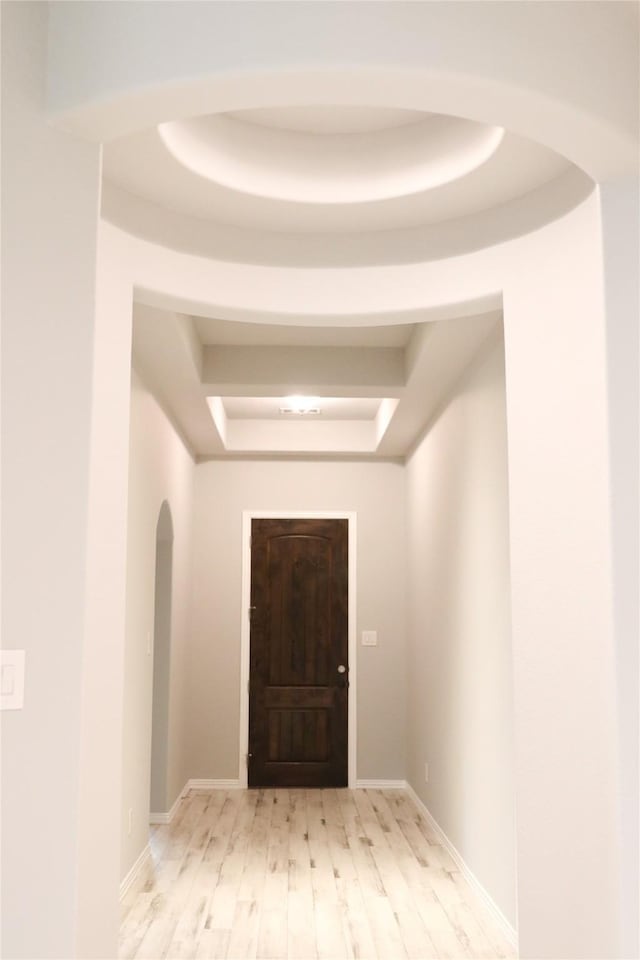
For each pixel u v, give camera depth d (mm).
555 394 3100
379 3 2301
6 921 2080
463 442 5277
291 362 5734
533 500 3148
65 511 2244
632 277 2676
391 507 8133
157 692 6469
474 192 3307
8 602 2131
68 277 2332
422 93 2371
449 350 4898
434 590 6309
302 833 6078
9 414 2178
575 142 2561
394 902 4598
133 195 3330
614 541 2621
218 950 3904
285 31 2283
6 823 2090
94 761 2879
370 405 7355
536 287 3238
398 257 3625
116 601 3102
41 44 2369
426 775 6590
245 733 7840
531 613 3098
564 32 2443
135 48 2332
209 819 6500
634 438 2627
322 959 3818
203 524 8055
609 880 2645
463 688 5215
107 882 2939
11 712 2115
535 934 2945
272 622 7984
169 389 5691
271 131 3375
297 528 8094
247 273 3602
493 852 4418
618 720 2574
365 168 3398
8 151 2244
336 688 7926
